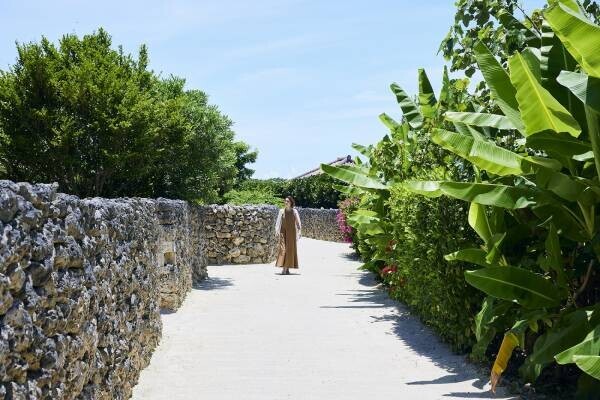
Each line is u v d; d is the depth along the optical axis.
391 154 12.57
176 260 10.88
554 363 6.11
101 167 13.95
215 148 16.33
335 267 18.72
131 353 5.95
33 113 13.28
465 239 6.89
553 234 5.47
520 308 6.02
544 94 4.64
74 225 4.06
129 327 5.86
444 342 8.03
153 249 7.83
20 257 3.02
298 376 6.51
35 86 13.62
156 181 15.70
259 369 6.81
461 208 6.98
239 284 14.35
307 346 7.95
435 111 9.47
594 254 5.61
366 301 11.76
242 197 26.39
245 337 8.48
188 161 15.87
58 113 13.59
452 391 5.95
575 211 5.48
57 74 13.60
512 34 7.14
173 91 17.02
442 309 7.43
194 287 13.64
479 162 5.20
